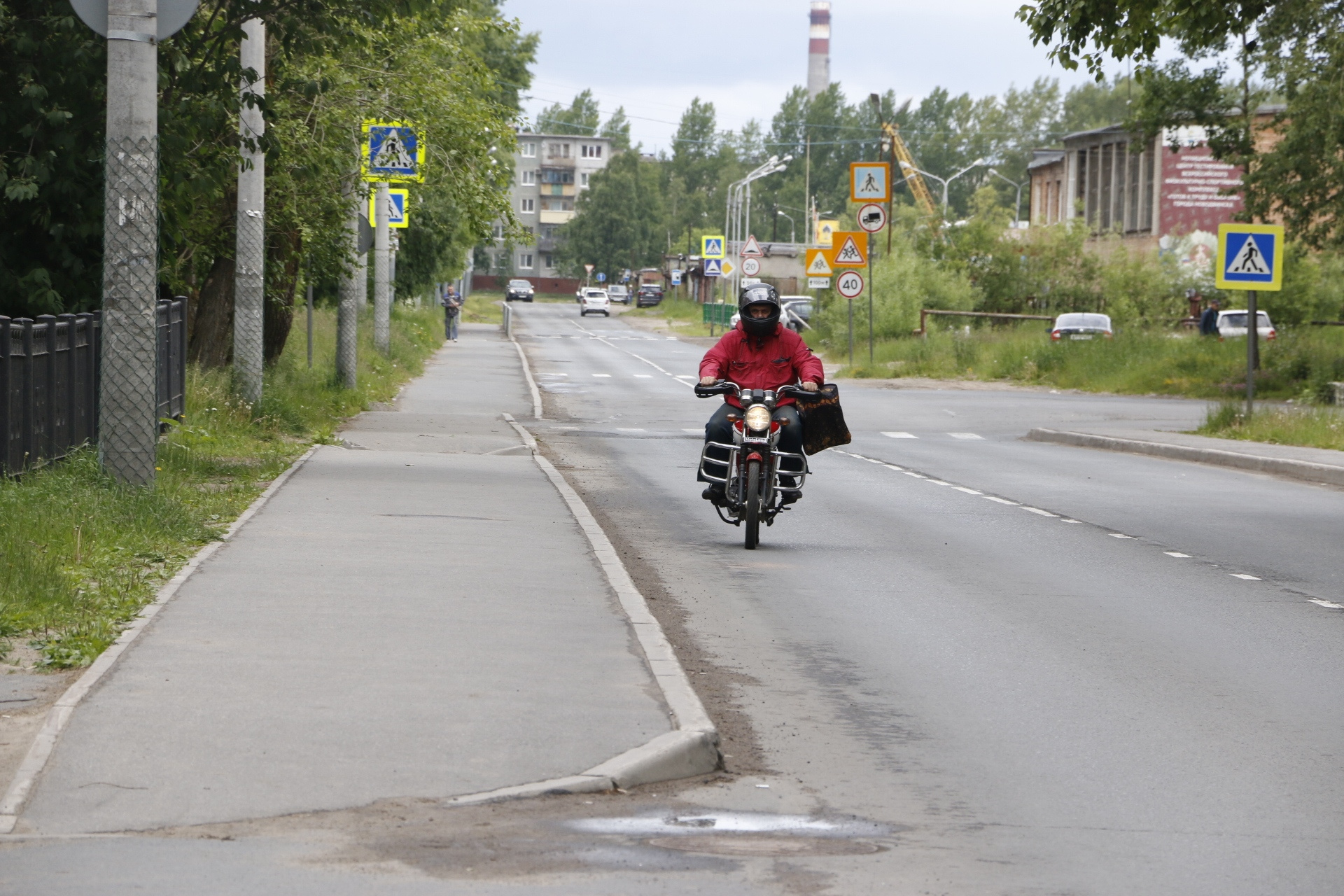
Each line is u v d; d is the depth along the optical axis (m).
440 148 50.22
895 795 12.58
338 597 18.98
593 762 12.55
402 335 94.62
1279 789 12.95
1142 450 49.59
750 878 10.30
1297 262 98.81
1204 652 18.69
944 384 85.06
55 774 11.79
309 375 55.91
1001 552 27.23
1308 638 19.67
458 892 9.74
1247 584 23.94
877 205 90.31
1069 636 19.61
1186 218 138.88
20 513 22.22
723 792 12.49
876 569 24.91
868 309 107.69
